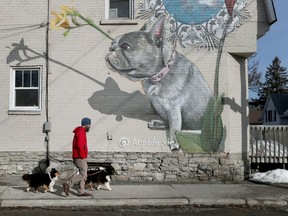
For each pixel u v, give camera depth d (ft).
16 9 41.81
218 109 40.60
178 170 40.27
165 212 28.68
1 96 41.52
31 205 30.04
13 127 41.24
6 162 40.96
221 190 34.83
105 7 41.73
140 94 40.86
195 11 41.16
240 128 42.39
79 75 41.16
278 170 41.11
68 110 40.98
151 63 41.01
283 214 28.12
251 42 40.88
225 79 40.75
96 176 34.14
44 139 41.01
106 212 28.58
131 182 39.34
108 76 41.06
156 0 41.27
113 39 41.22
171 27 41.14
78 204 30.27
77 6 41.60
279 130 44.98
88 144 40.68
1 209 29.45
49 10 41.60
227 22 41.04
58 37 41.39
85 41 41.34
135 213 28.27
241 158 42.24
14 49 41.68
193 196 32.09
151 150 40.57
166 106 40.65
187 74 40.86
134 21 41.06
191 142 40.50
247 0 41.11
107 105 40.91
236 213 28.40
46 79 41.22
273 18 40.45
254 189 35.37
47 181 33.12
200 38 41.01
